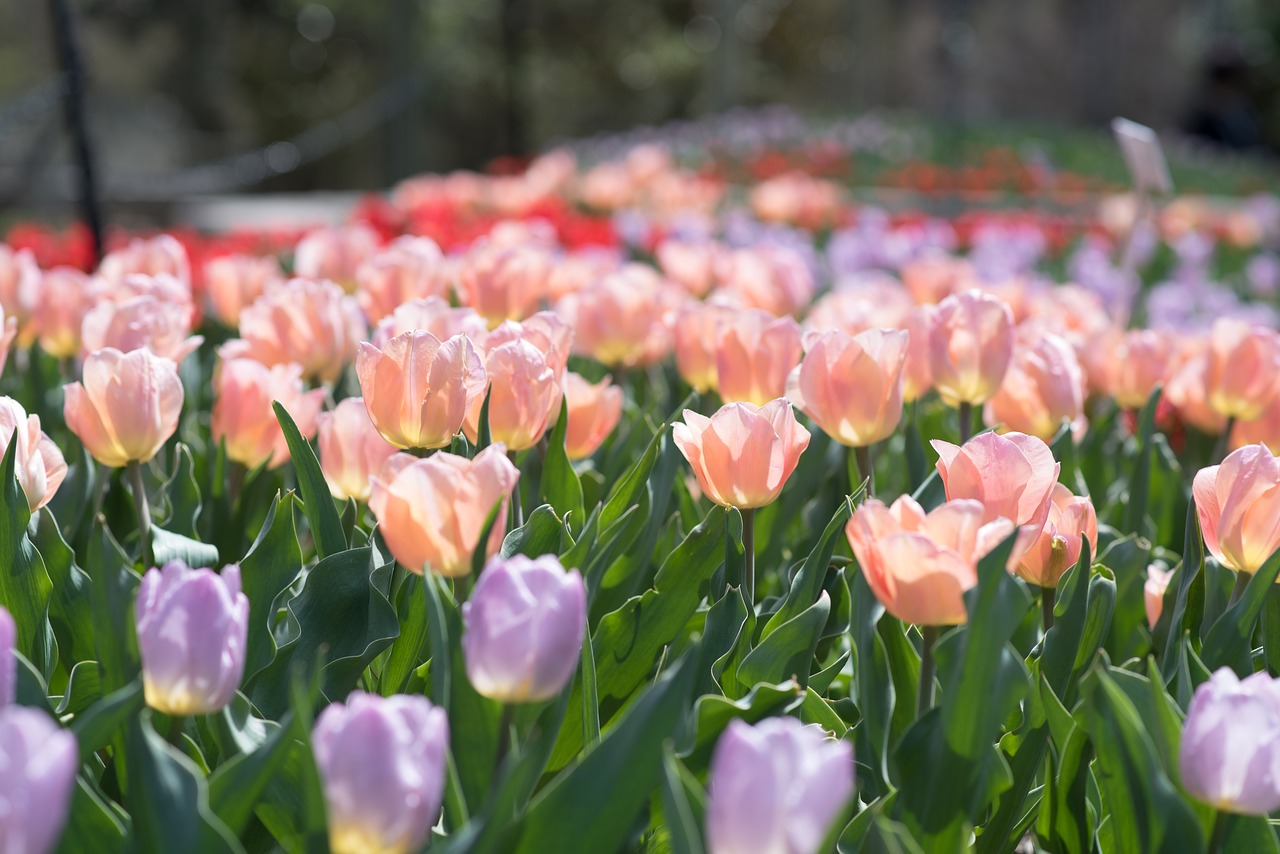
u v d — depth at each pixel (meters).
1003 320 1.72
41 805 1.13
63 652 1.54
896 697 1.47
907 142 16.69
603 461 1.91
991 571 1.33
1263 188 12.77
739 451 1.50
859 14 27.08
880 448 2.00
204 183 9.94
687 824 1.21
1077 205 10.84
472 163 26.19
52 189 8.66
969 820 1.35
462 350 1.50
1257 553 1.49
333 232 2.45
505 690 1.26
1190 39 27.33
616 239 4.85
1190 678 1.45
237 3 25.14
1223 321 1.84
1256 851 1.33
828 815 1.16
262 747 1.28
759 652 1.46
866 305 2.02
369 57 26.44
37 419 1.52
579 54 26.14
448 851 1.24
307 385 1.99
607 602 1.60
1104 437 1.97
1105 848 1.42
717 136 16.50
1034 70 27.02
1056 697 1.45
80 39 3.13
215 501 1.71
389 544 1.36
